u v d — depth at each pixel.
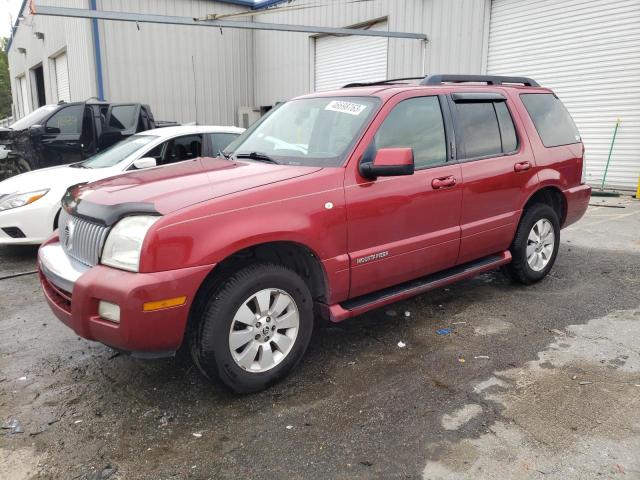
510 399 3.19
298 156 3.88
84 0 15.14
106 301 2.90
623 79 10.23
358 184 3.60
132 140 7.43
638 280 5.35
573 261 6.05
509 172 4.63
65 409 3.18
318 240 3.39
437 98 4.27
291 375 3.55
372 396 3.27
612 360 3.66
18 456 2.75
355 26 15.55
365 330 4.28
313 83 17.45
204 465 2.66
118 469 2.64
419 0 13.39
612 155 10.67
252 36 19.52
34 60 23.77
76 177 6.46
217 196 3.10
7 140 9.03
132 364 3.75
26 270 6.10
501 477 2.51
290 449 2.77
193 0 17.42
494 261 4.73
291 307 3.39
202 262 2.93
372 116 3.80
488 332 4.18
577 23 10.72
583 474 2.52
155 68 16.91
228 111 19.27
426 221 4.04
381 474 2.57
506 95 4.90
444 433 2.87
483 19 12.12
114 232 2.99
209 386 3.43
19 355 3.93
